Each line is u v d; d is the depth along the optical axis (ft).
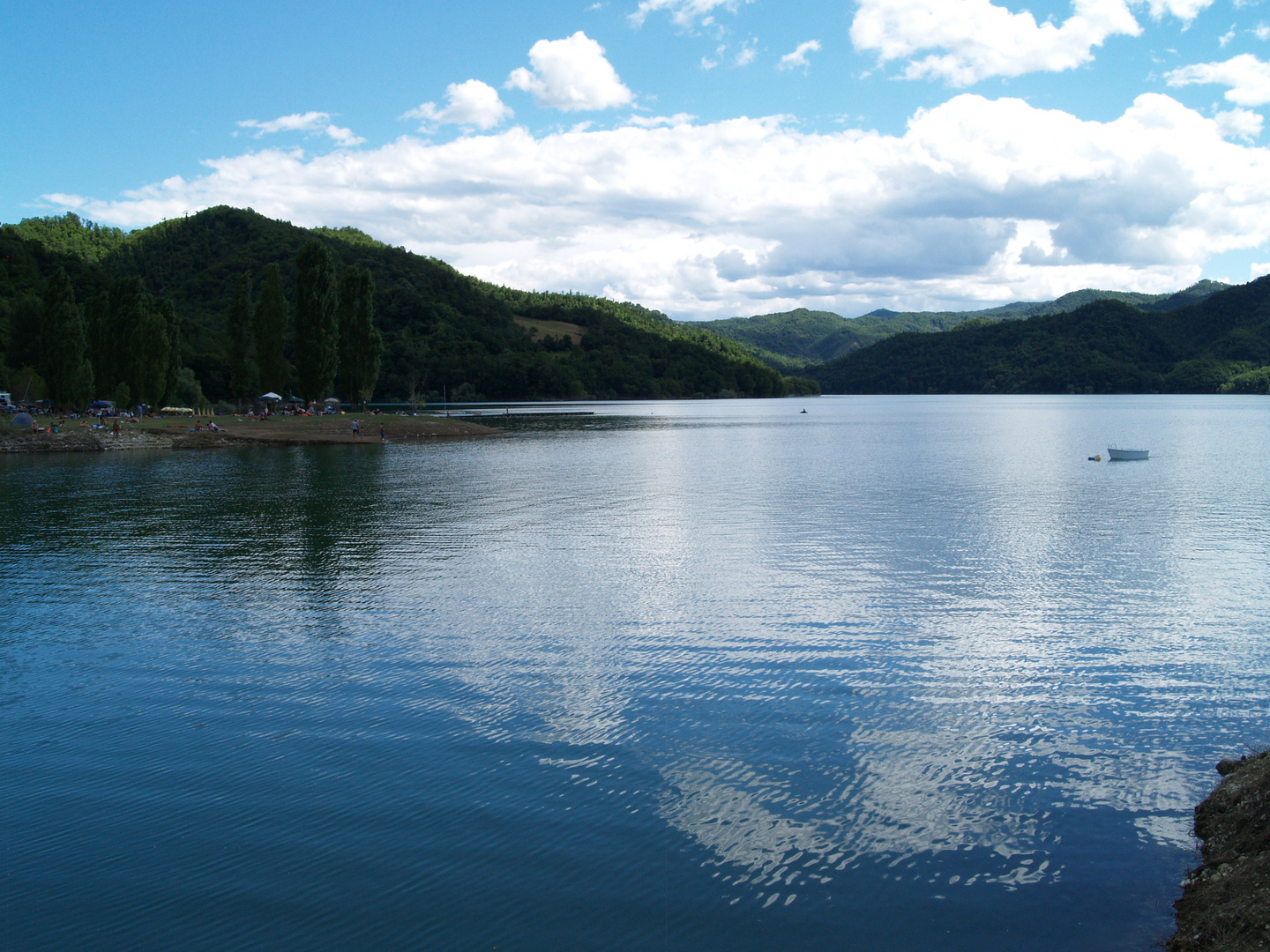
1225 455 196.75
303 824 32.65
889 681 47.29
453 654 52.54
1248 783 31.94
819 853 30.27
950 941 25.50
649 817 32.76
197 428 247.50
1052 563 79.10
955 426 348.79
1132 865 29.37
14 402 308.40
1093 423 352.28
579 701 44.65
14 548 89.10
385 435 271.69
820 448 232.53
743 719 42.09
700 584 71.26
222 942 25.99
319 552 86.38
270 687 47.19
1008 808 33.35
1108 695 45.11
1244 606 63.52
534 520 106.52
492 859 30.12
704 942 25.62
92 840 31.81
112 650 54.13
